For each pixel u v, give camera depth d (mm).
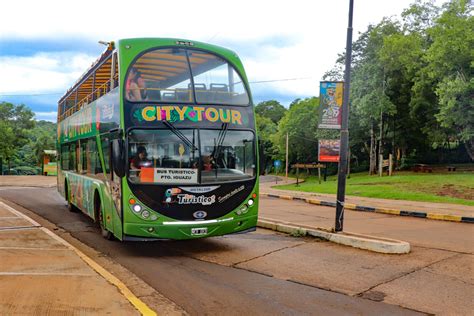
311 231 10961
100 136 10602
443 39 32344
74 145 14719
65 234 11531
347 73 10609
